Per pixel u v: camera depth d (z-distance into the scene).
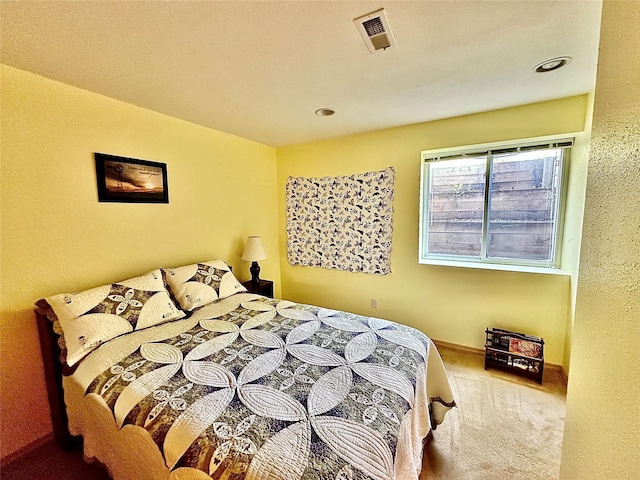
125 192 2.14
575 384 0.84
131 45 1.37
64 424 1.66
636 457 0.52
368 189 3.08
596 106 0.76
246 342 1.69
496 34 1.33
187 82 1.78
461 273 2.73
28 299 1.70
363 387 1.29
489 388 2.19
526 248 2.65
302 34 1.31
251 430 1.04
